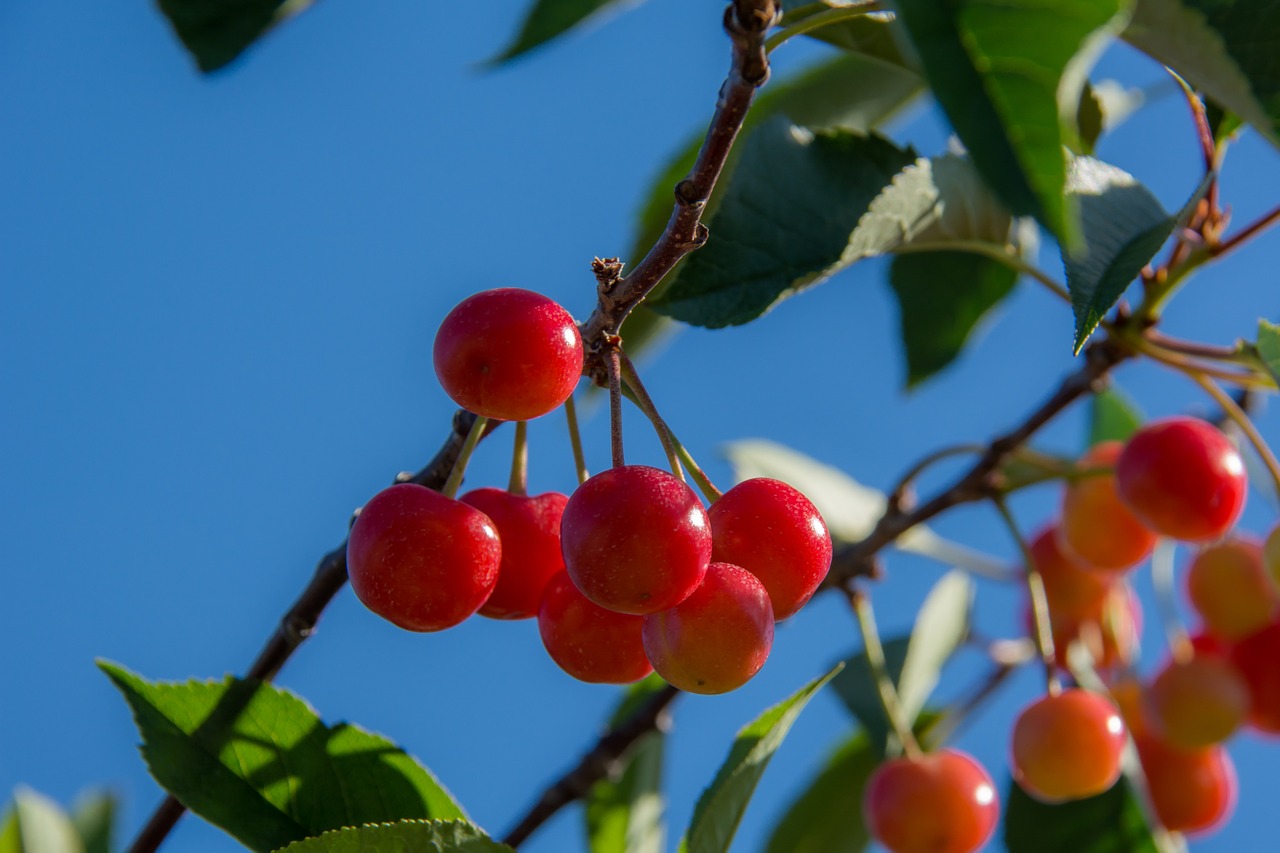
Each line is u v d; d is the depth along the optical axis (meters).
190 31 0.67
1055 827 0.81
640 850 0.79
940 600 0.85
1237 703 0.82
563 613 0.68
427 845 0.67
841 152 0.76
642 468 0.66
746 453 0.89
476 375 0.67
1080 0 0.60
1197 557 0.83
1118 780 0.80
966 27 0.60
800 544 0.67
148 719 0.69
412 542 0.68
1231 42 0.69
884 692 0.80
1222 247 0.77
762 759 0.69
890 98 0.83
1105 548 0.82
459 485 0.69
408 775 0.70
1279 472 0.78
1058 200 0.60
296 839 0.69
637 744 0.78
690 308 0.73
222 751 0.69
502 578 0.69
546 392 0.67
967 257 0.84
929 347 0.85
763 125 0.75
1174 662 0.82
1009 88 0.60
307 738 0.70
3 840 0.80
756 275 0.74
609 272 0.67
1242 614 0.82
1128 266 0.72
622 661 0.68
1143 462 0.78
